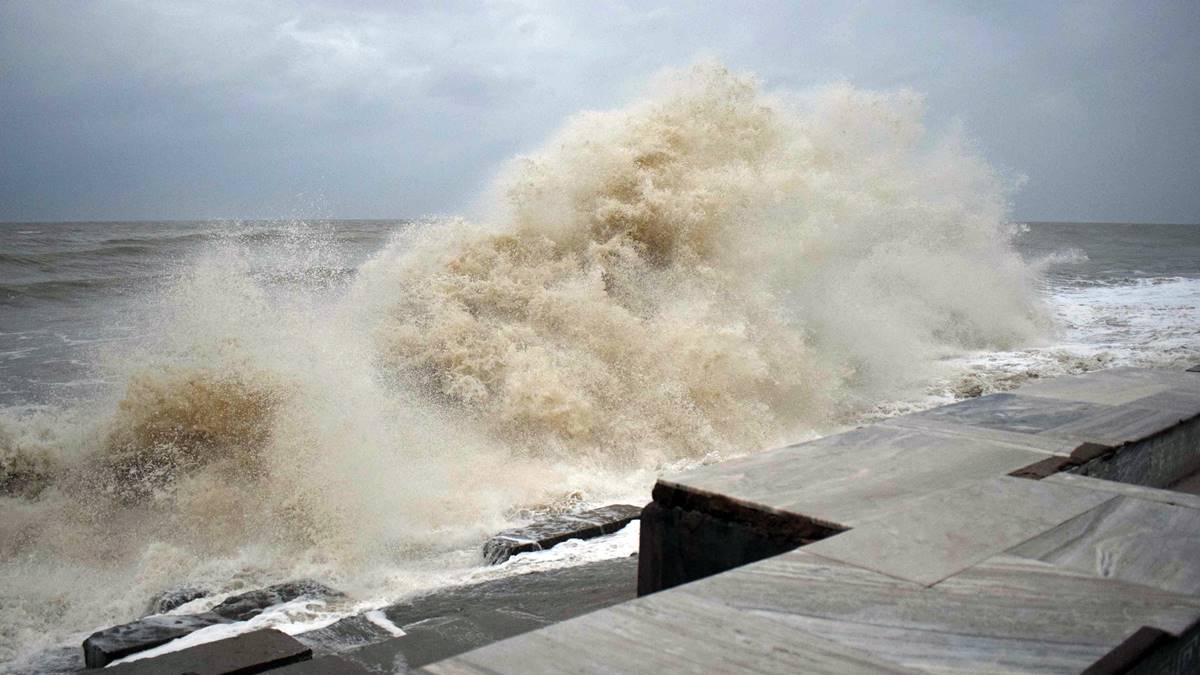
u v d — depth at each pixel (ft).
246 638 9.96
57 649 12.15
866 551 6.56
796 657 4.95
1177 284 70.74
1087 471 9.11
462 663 4.92
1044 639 5.18
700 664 4.87
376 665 9.06
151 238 131.54
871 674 4.76
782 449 9.43
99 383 30.48
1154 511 7.48
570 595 11.70
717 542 7.72
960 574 6.17
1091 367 34.17
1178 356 35.86
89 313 50.55
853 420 27.07
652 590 8.20
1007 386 31.04
